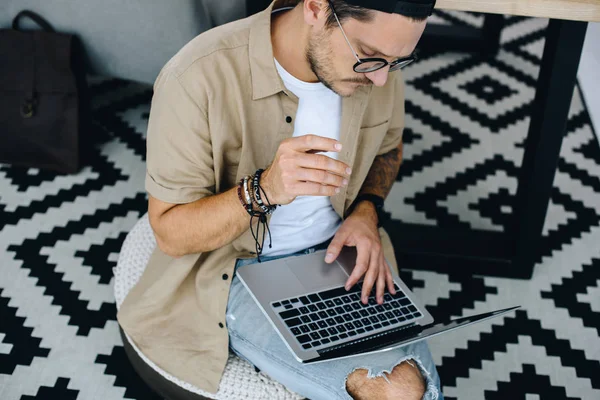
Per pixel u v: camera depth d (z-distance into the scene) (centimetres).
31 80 260
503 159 303
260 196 152
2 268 238
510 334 233
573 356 228
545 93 214
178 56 160
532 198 233
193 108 154
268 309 161
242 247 174
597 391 218
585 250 265
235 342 171
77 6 250
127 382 209
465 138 312
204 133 157
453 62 359
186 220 159
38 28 262
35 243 247
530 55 369
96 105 306
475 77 350
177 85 154
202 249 163
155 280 179
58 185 270
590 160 306
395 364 158
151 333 178
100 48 261
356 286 174
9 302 227
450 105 329
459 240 255
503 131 317
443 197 281
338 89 153
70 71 259
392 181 199
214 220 156
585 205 284
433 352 226
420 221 270
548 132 219
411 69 352
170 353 176
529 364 225
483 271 252
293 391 167
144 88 318
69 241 249
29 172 274
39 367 210
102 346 218
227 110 158
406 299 175
